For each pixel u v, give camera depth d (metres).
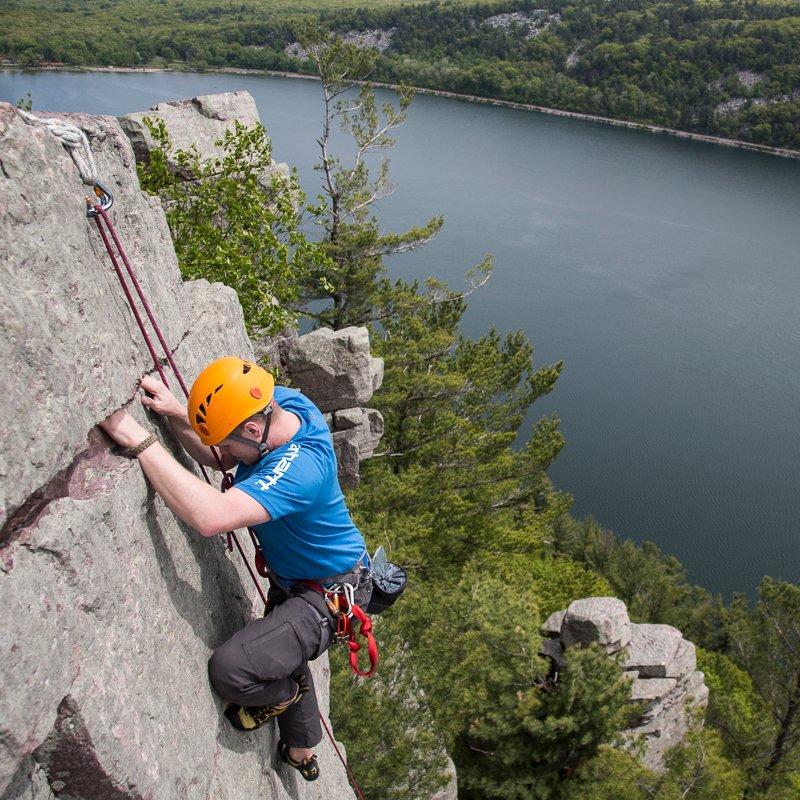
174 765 2.83
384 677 12.32
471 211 146.62
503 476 20.84
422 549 18.27
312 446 3.32
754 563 71.44
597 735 15.91
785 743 17.53
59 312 2.51
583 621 16.92
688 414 94.25
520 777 16.44
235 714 3.58
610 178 171.62
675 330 112.62
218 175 13.80
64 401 2.46
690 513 77.88
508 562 25.27
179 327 3.89
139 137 13.64
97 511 2.58
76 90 134.00
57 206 2.60
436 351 21.97
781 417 95.25
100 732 2.38
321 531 3.45
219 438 3.15
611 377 100.38
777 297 124.69
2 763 2.04
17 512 2.24
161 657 2.94
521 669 15.78
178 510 2.96
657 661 17.41
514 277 122.50
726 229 150.00
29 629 2.12
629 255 134.88
